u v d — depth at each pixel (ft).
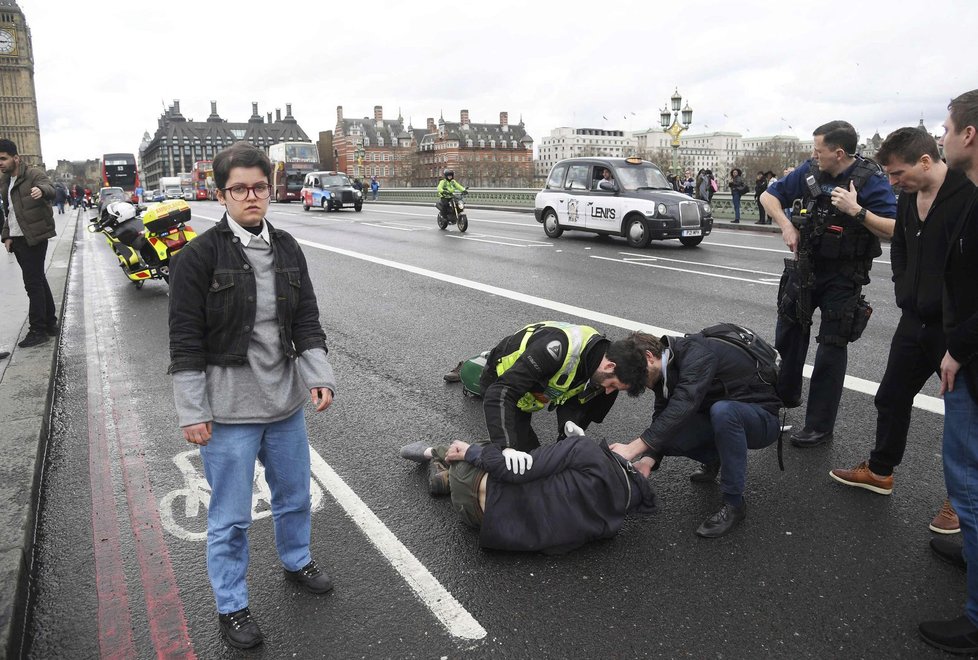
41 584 9.84
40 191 20.43
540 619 8.91
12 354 20.20
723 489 11.08
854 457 13.50
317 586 9.52
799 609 9.07
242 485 8.48
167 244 33.22
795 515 11.43
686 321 24.47
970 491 8.28
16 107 368.48
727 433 10.76
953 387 8.39
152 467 13.70
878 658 8.22
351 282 34.14
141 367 20.66
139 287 34.45
